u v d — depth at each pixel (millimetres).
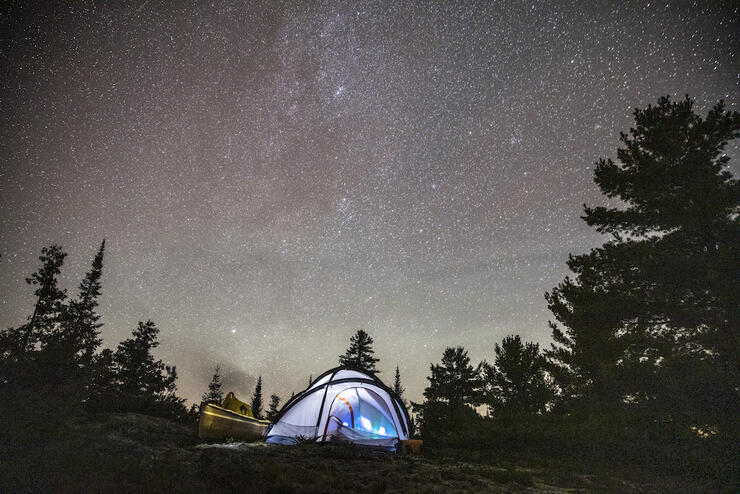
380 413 16156
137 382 34000
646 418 12016
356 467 9609
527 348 20984
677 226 14234
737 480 8875
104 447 9750
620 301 13969
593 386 15609
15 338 26594
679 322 13547
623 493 8023
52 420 11289
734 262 11820
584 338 14570
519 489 8164
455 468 10344
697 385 11312
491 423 15906
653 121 14883
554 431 13375
